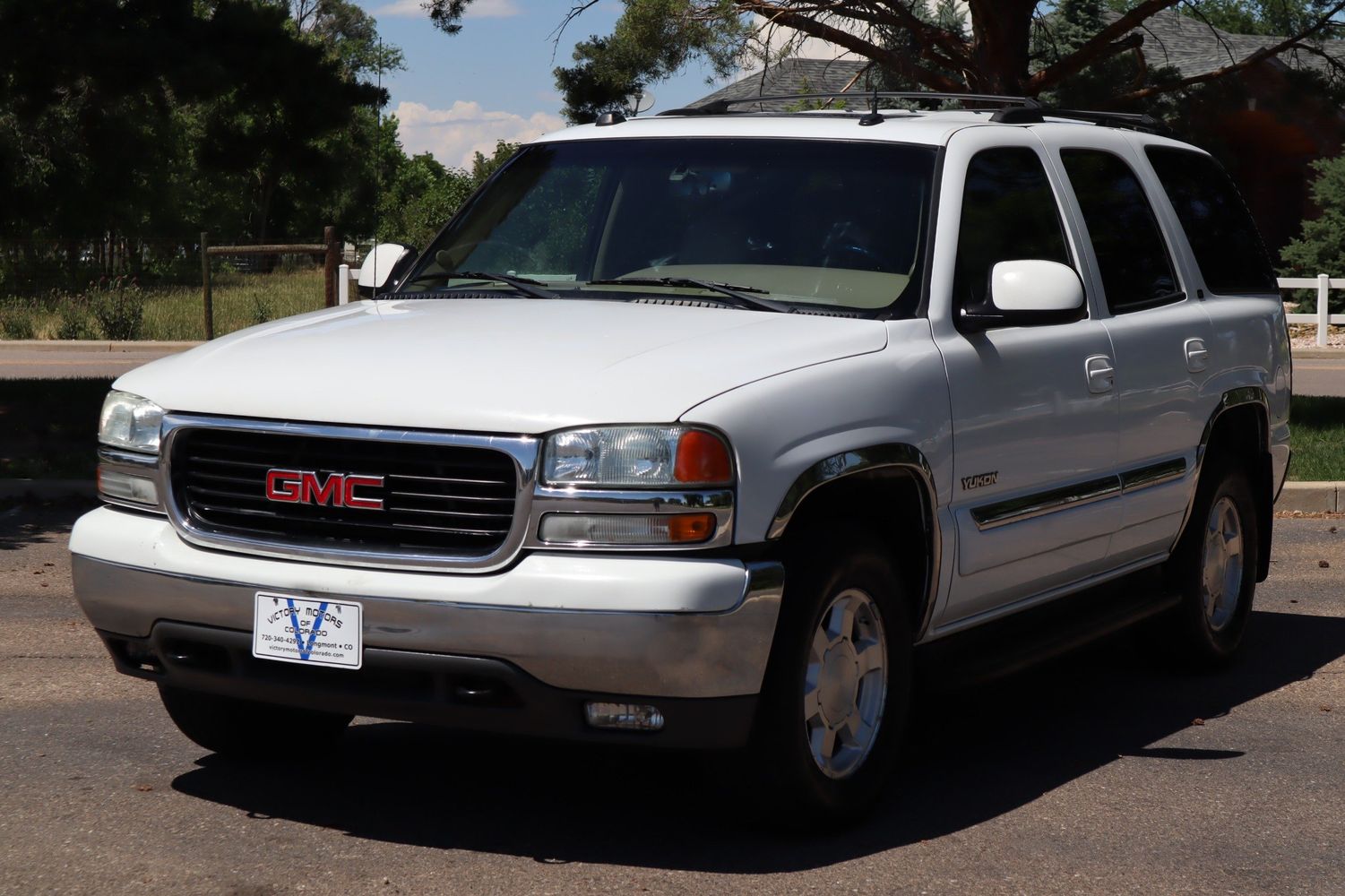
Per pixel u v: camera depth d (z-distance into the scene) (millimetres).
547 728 4117
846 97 6098
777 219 5305
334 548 4215
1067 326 5633
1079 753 5602
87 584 4590
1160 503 6141
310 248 23203
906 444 4641
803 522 4457
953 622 5117
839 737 4625
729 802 4457
